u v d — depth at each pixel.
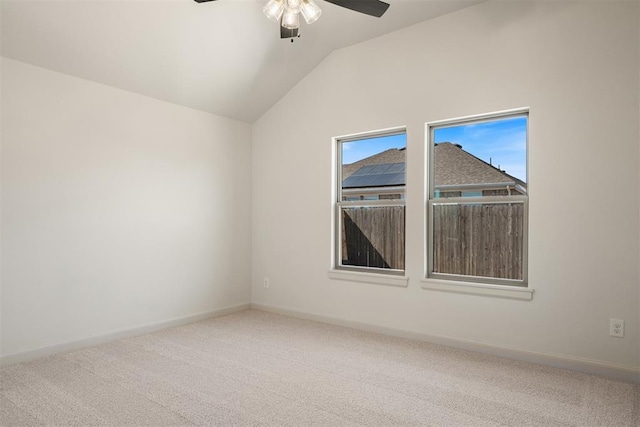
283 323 4.13
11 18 2.67
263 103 4.54
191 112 4.18
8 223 2.92
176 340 3.54
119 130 3.57
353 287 3.97
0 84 2.88
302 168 4.38
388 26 3.62
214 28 3.33
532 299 2.99
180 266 4.07
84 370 2.82
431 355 3.16
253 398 2.40
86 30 2.94
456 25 3.36
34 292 3.05
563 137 2.88
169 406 2.30
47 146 3.12
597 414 2.22
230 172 4.58
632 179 2.64
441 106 3.43
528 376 2.74
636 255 2.63
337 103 4.10
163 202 3.92
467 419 2.17
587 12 2.79
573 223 2.84
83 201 3.33
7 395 2.42
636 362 2.64
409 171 3.62
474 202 3.36
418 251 3.56
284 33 2.69
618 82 2.69
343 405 2.32
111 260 3.51
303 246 4.36
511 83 3.09
